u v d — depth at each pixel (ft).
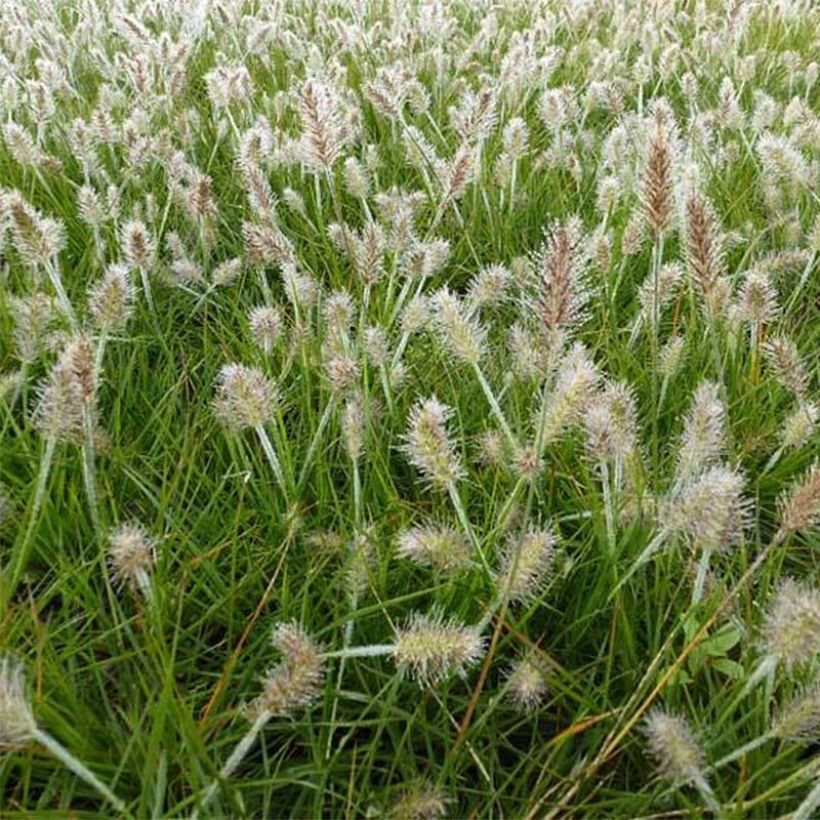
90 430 1.90
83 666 1.95
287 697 1.48
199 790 1.52
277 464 2.08
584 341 2.95
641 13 6.75
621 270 2.94
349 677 1.92
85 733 1.68
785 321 2.92
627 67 5.84
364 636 1.94
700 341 2.80
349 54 5.98
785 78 5.45
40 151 3.99
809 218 3.53
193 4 6.55
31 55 6.31
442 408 1.84
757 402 2.51
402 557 1.92
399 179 4.20
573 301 1.83
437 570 1.86
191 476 2.38
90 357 1.85
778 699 1.80
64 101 4.86
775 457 2.27
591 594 1.95
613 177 3.29
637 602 1.97
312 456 2.26
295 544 2.14
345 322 2.37
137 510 2.34
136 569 1.61
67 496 2.26
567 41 6.70
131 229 2.71
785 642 1.49
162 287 3.23
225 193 4.01
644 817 1.59
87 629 2.00
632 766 1.78
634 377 2.69
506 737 1.87
